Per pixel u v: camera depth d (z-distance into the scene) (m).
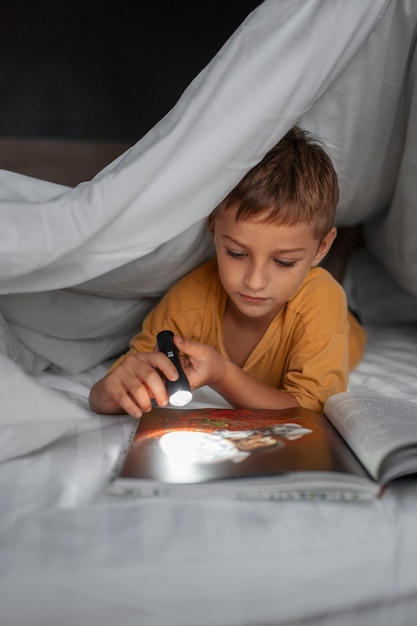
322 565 0.60
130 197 0.79
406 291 1.39
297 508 0.64
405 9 0.94
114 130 2.52
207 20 2.48
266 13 0.83
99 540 0.58
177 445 0.70
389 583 0.62
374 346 1.36
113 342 1.16
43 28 2.42
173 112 0.81
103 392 0.83
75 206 0.77
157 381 0.78
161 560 0.57
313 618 0.60
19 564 0.56
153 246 0.84
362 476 0.64
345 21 0.83
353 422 0.75
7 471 0.69
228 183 0.83
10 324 1.00
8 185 0.86
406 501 0.67
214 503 0.63
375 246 1.38
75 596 0.55
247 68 0.81
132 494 0.61
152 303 1.16
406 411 0.79
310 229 0.91
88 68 2.47
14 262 0.76
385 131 1.09
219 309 1.05
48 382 1.02
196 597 0.57
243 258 0.91
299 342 1.00
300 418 0.82
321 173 0.95
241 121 0.80
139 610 0.56
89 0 2.42
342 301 1.04
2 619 0.54
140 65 2.49
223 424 0.78
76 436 0.78
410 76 1.02
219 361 0.88
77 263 0.82
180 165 0.79
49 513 0.61
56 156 1.82
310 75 0.83
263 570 0.58
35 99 2.47
